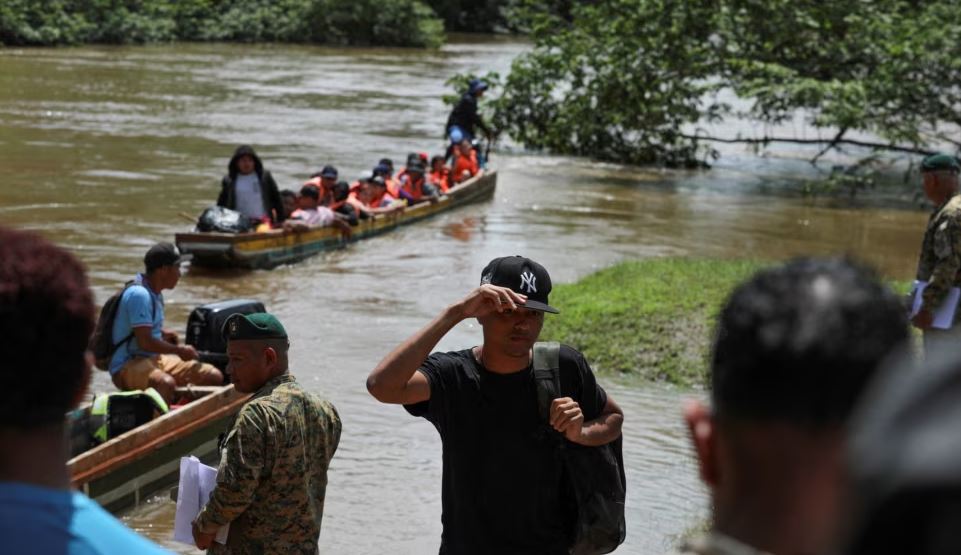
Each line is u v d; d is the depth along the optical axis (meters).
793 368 1.31
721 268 13.47
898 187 23.44
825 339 1.31
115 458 6.90
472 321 12.30
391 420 9.01
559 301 11.83
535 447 4.25
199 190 19.11
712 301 11.75
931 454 0.91
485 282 4.36
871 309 1.33
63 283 1.78
